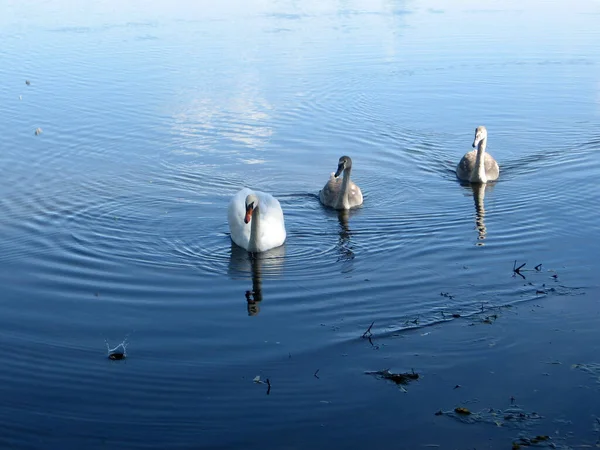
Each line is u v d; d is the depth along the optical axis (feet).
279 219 59.31
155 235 59.93
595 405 36.94
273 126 86.63
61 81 102.63
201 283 52.03
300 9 152.97
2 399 38.75
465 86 101.91
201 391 39.27
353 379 39.93
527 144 82.02
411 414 36.88
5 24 139.95
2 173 72.18
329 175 74.13
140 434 35.96
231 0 163.22
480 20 140.36
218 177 72.59
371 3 159.53
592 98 95.81
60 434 36.01
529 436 34.86
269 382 39.81
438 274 52.24
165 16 146.10
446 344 42.91
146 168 74.23
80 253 56.49
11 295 50.14
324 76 105.50
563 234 58.44
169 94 97.04
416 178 73.77
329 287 50.96
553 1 156.46
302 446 34.86
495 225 61.16
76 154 77.51
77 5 159.33
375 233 60.64
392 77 105.81
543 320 45.11
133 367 41.57
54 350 43.45
